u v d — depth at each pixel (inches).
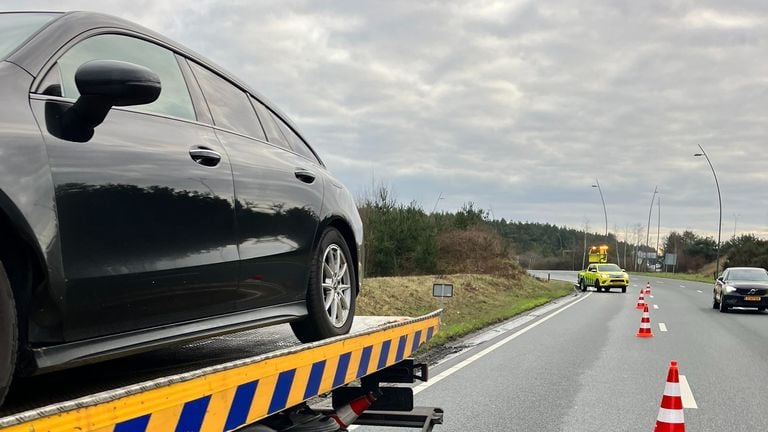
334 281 176.1
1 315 84.4
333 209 177.0
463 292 1114.7
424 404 314.2
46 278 93.7
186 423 88.7
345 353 142.2
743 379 387.5
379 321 213.0
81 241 99.6
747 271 992.9
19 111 95.9
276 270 148.4
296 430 134.1
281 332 191.6
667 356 479.2
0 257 92.4
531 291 1494.8
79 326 99.5
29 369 93.0
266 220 145.3
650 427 274.2
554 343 553.6
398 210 1419.8
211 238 127.0
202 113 138.8
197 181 124.3
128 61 123.6
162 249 114.7
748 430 272.5
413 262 1380.4
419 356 474.3
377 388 181.9
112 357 104.6
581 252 5098.4
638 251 5098.4
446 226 1718.8
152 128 120.3
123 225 107.0
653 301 1209.4
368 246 1309.1
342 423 154.7
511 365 433.7
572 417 290.4
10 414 89.7
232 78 160.6
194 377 90.0
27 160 93.3
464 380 378.0
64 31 111.4
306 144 190.9
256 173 145.1
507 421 281.6
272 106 177.5
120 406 76.8
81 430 71.6
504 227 5787.4
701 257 4704.7
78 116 103.8
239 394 101.3
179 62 139.6
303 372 122.4
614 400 326.6
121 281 105.8
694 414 299.4
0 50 104.0
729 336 617.6
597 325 719.7
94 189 102.2
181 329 119.8
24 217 90.8
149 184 112.6
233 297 134.4
